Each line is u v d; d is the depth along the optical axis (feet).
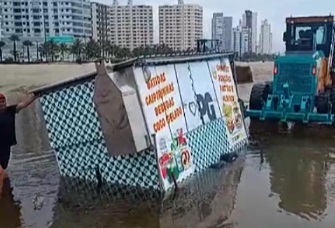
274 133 32.73
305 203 18.28
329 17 35.63
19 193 19.88
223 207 17.95
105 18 383.45
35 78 123.85
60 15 365.81
